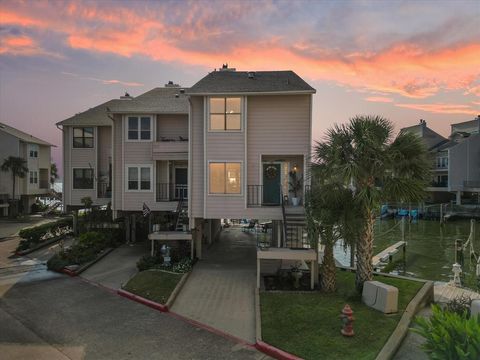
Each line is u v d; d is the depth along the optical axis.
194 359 7.66
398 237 32.78
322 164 10.92
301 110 15.62
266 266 15.05
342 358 7.18
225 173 15.75
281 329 8.67
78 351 8.10
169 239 16.42
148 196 19.69
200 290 12.59
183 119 19.91
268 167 16.83
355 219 10.51
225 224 33.56
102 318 10.17
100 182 23.95
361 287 10.78
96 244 18.72
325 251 11.52
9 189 41.53
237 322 9.73
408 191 9.91
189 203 16.17
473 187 45.91
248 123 15.82
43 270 16.17
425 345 5.31
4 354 7.97
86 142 24.16
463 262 19.98
